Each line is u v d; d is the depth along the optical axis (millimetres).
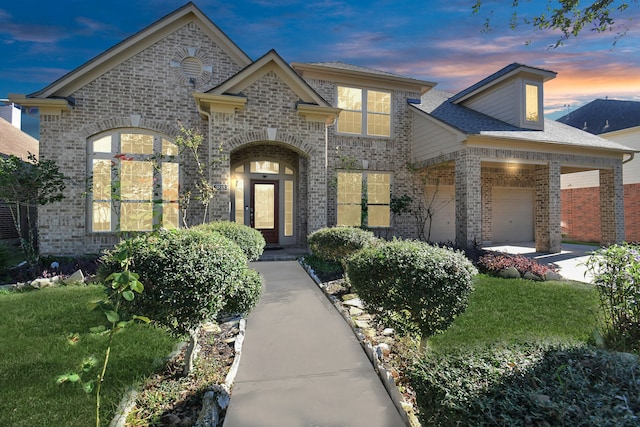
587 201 16641
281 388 3090
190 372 3221
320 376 3309
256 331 4398
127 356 3568
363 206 12258
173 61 10180
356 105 13031
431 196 13656
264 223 11703
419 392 2000
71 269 7555
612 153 12609
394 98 13188
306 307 5316
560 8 5203
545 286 6574
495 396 1664
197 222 10109
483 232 14938
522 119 11898
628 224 15602
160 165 9742
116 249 2994
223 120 9234
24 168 7738
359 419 2662
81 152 9281
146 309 2795
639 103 18188
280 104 9727
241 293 3625
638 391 1608
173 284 2775
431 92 15742
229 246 3338
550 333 4125
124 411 2607
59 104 8859
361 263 3727
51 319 4672
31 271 7410
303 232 11656
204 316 2947
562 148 11680
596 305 5324
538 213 11945
